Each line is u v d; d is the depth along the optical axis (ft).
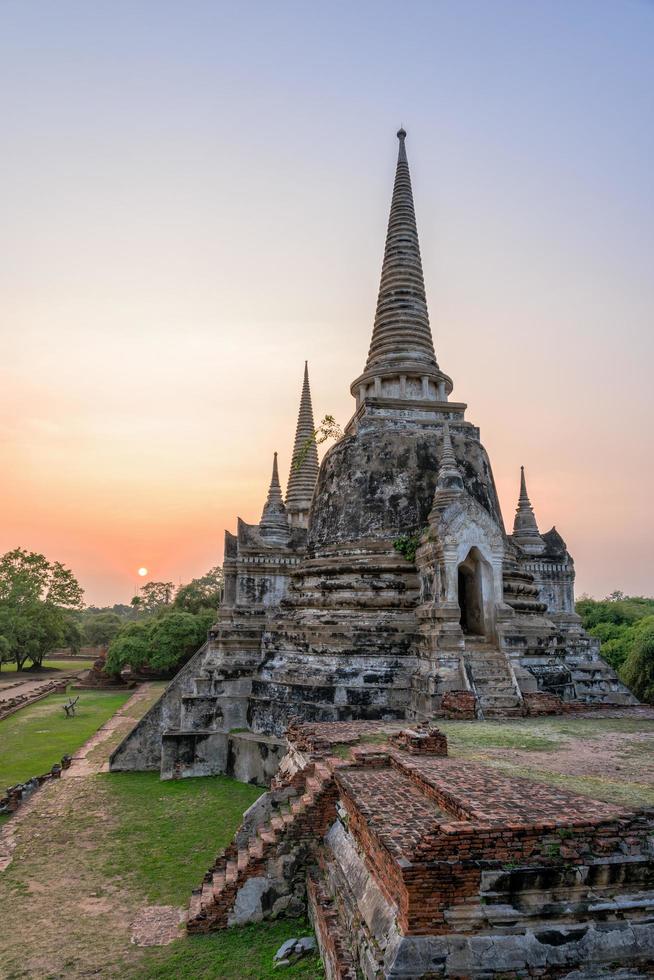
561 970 24.36
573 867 25.49
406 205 107.55
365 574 80.18
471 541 73.41
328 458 94.94
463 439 91.45
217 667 89.40
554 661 74.08
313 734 52.85
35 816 63.16
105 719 136.87
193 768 79.25
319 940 35.27
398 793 35.04
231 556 116.67
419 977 23.79
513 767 38.40
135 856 52.21
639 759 41.14
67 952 37.24
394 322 101.60
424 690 66.49
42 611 273.54
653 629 139.33
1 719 139.13
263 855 40.45
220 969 34.88
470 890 25.02
